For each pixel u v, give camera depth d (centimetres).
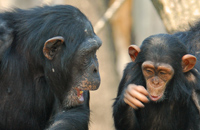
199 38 1457
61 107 1258
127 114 1334
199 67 1369
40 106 1247
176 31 1592
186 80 1295
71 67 1212
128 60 3353
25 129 1252
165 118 1344
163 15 1681
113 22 3322
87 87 1221
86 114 1259
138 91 1212
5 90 1228
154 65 1230
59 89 1239
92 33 1234
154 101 1333
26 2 2525
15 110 1234
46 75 1229
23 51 1223
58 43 1199
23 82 1228
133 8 3444
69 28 1205
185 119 1330
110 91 3088
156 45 1250
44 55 1212
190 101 1316
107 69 3219
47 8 1248
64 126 1184
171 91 1298
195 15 1609
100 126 2906
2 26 1223
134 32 3456
